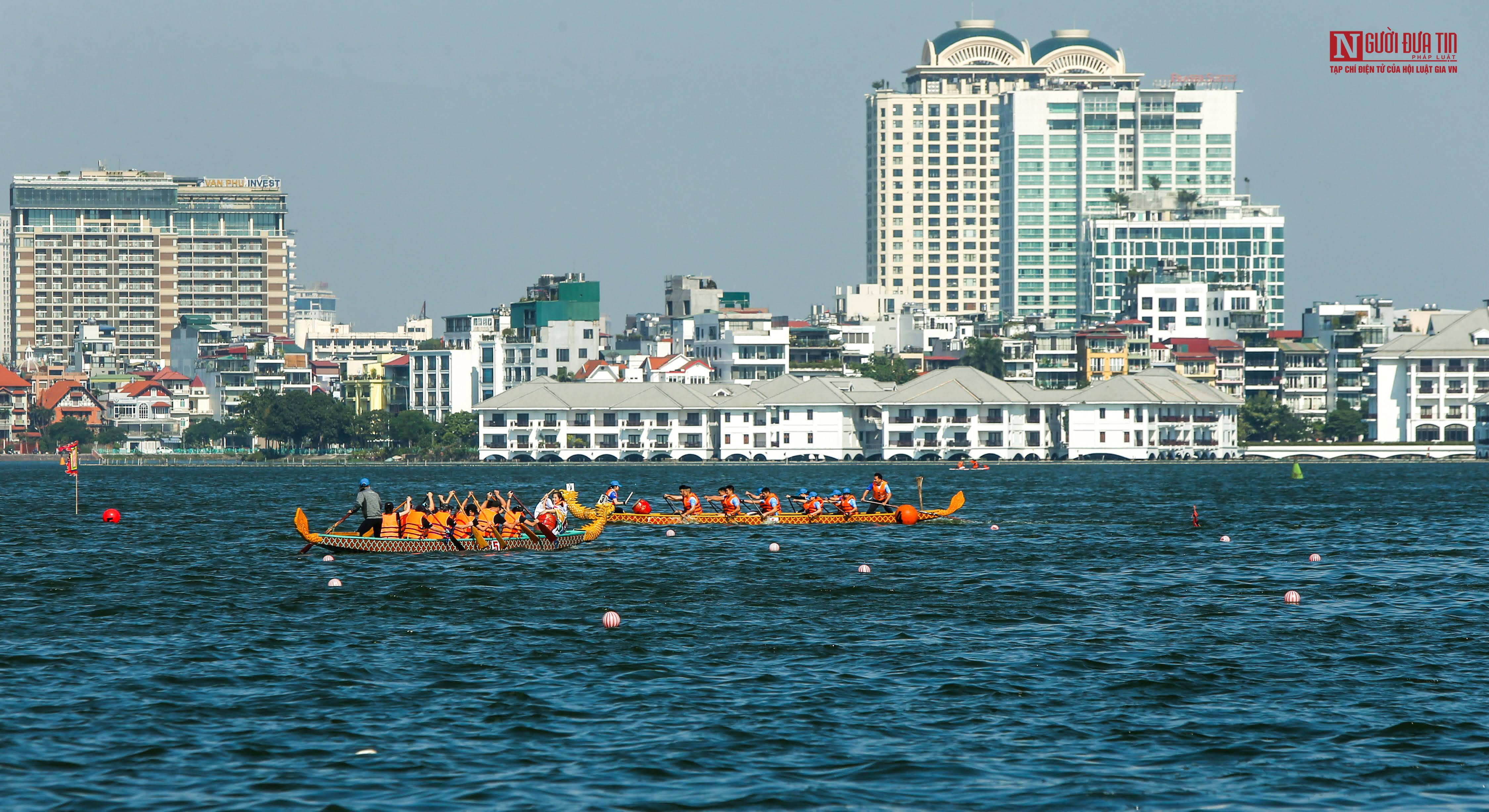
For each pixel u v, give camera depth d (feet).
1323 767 261.24
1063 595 465.06
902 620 412.36
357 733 281.74
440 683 325.01
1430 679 330.34
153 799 242.99
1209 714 297.53
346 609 429.38
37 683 323.57
